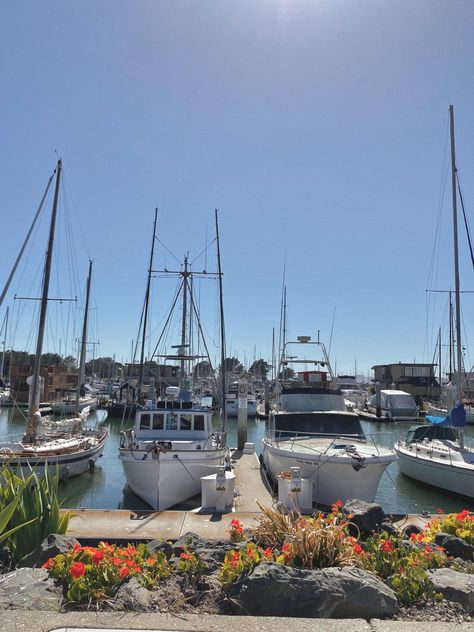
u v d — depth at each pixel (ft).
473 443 72.38
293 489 36.86
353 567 15.03
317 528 17.16
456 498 56.44
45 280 65.46
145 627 11.03
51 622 11.16
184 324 73.67
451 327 158.51
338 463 41.96
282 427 53.47
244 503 40.86
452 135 64.18
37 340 64.75
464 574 15.29
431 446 64.69
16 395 173.99
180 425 52.44
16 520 19.88
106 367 361.30
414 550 17.72
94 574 14.23
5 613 11.66
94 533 28.99
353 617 12.85
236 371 281.13
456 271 63.00
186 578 15.17
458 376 62.13
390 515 33.14
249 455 68.44
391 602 13.08
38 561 17.48
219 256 72.02
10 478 22.26
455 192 63.46
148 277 70.79
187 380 79.41
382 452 44.65
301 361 69.67
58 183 66.64
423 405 165.68
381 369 229.45
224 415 64.49
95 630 10.85
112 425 138.21
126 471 48.32
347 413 54.44
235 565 14.90
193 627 11.05
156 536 28.40
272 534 20.68
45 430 66.18
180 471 45.52
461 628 11.28
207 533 29.68
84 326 135.03
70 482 62.80
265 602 13.04
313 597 13.01
